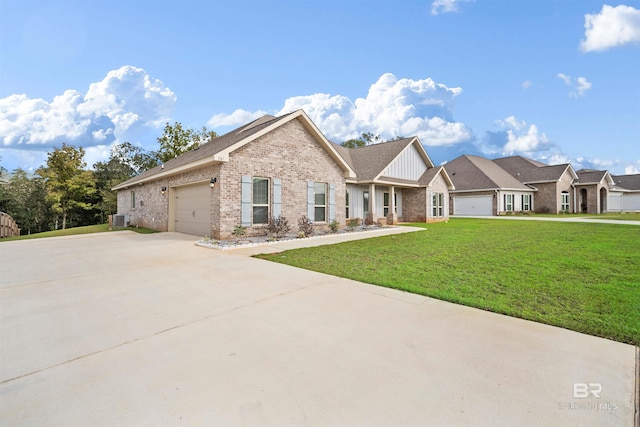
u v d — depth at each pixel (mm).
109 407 2342
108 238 13594
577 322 3854
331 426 2111
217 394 2473
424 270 6699
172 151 34000
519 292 5082
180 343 3371
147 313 4277
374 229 16031
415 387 2537
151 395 2475
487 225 18875
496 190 30766
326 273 6480
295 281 5855
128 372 2814
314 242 11273
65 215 28266
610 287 5328
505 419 2168
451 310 4301
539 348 3195
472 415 2209
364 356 3045
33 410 2316
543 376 2689
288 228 13156
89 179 28266
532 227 17094
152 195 17984
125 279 6125
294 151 13953
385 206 21812
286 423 2143
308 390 2510
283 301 4711
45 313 4328
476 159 35594
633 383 2588
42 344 3398
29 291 5375
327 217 15555
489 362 2922
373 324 3824
